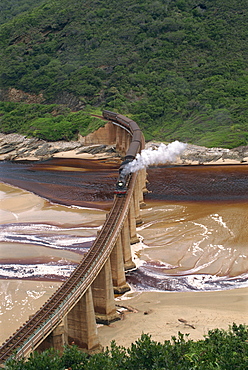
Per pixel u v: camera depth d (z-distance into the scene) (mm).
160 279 90500
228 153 196625
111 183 168125
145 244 108125
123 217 91500
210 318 73375
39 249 105938
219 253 101438
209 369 51156
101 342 67875
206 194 149500
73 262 98375
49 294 84438
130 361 52812
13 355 51250
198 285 87500
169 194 151000
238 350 55719
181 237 111125
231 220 121688
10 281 90312
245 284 87250
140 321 73438
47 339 60000
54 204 143250
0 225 123625
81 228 119438
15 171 196625
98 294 73812
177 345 55312
